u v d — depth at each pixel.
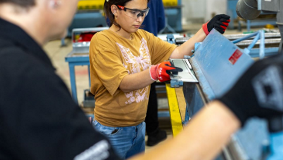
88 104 2.99
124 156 1.73
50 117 0.60
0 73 0.60
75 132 0.61
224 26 1.55
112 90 1.44
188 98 1.33
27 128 0.59
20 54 0.62
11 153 0.62
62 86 0.65
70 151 0.60
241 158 0.62
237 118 0.50
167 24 7.14
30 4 0.65
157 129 2.75
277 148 0.54
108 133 1.65
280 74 0.46
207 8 8.19
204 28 1.58
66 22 0.73
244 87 0.49
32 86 0.60
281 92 0.46
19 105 0.59
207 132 0.53
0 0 0.65
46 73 0.62
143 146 1.83
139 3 1.43
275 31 2.15
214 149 0.54
